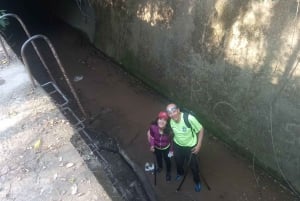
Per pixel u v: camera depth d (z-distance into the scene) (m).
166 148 5.84
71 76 9.45
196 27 6.88
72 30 11.55
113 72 9.58
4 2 12.85
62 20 12.10
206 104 7.28
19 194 4.02
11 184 4.12
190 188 6.29
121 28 9.28
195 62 7.19
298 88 5.37
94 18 10.45
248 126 6.47
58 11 12.30
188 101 7.76
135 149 7.05
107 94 8.69
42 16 12.61
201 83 7.21
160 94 8.58
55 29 11.84
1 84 5.36
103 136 7.33
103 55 10.30
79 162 4.30
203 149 7.08
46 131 4.69
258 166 6.58
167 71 8.08
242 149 6.77
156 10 7.79
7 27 11.77
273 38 5.51
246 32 5.91
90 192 3.98
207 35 6.68
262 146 6.33
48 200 3.93
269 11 5.44
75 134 4.67
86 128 7.45
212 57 6.74
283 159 6.03
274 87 5.74
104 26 10.05
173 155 6.00
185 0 6.93
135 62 9.06
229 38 6.25
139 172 6.58
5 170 4.27
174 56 7.71
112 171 6.54
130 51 9.14
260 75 5.91
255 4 5.61
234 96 6.54
